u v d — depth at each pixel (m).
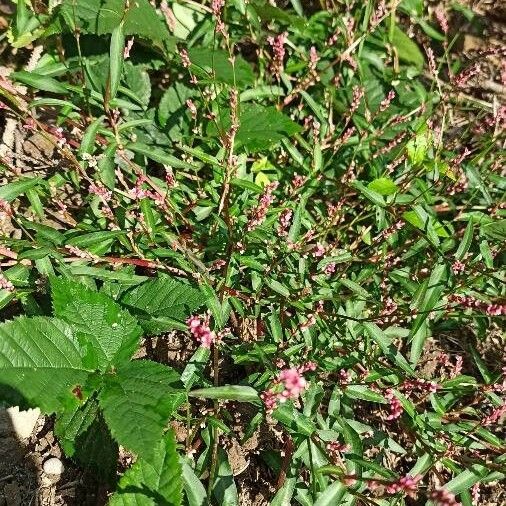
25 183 0.45
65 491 0.44
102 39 0.58
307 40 0.64
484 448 0.46
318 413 0.43
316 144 0.53
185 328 0.44
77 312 0.42
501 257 0.55
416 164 0.53
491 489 0.49
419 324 0.44
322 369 0.45
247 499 0.45
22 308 0.48
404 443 0.49
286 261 0.49
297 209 0.48
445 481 0.48
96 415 0.42
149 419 0.38
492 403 0.49
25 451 0.44
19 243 0.44
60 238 0.45
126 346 0.43
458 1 0.75
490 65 0.72
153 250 0.46
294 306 0.47
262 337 0.48
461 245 0.47
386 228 0.50
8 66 0.59
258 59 0.62
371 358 0.46
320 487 0.40
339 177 0.58
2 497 0.43
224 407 0.45
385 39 0.65
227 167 0.48
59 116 0.51
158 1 0.63
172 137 0.56
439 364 0.54
